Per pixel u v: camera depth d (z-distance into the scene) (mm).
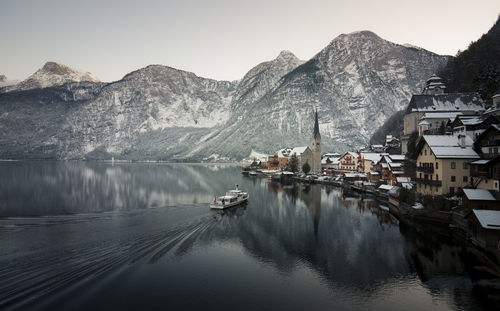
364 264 40406
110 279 34312
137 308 28578
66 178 152250
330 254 44250
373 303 30750
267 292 32781
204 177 169625
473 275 36625
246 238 51531
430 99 121250
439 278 35969
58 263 37844
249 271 38094
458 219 53250
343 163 162750
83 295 30484
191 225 58125
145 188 115312
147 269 37656
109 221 60031
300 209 77188
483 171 56688
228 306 29750
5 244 44531
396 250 45531
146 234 51281
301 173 171250
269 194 104188
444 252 44062
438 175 67312
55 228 54188
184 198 90625
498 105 90562
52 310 27438
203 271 37750
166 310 28562
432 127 111188
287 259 42312
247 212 72625
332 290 33406
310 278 36406
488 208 49969
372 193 101125
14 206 75562
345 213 72188
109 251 42625
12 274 34344
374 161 124875
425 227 57344
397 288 33812
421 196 68125
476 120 84000
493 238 40188
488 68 128625
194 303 30125
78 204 79188
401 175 93750
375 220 64938
